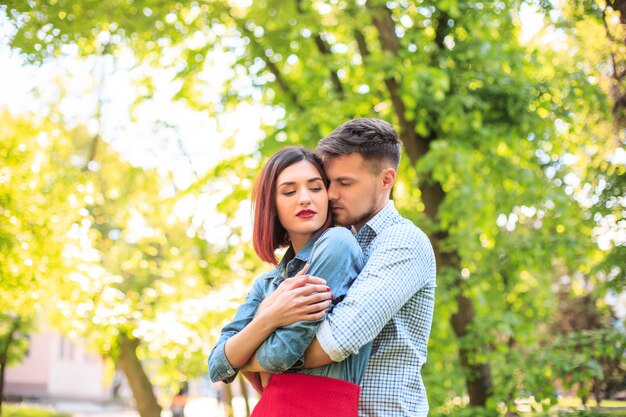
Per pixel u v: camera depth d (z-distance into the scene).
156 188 9.50
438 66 6.07
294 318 1.75
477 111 5.79
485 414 5.59
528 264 6.64
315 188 2.00
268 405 1.82
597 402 5.33
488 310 6.64
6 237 6.58
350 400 1.80
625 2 3.63
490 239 6.52
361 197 2.05
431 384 5.96
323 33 6.84
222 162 7.10
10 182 6.69
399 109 6.18
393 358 1.90
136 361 8.97
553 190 6.32
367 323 1.76
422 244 1.94
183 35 6.96
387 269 1.84
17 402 25.25
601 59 4.10
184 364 8.26
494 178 6.54
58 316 7.66
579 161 5.34
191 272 8.08
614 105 4.24
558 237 6.32
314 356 1.77
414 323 1.96
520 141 6.26
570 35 4.41
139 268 8.92
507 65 5.92
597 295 6.26
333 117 5.89
